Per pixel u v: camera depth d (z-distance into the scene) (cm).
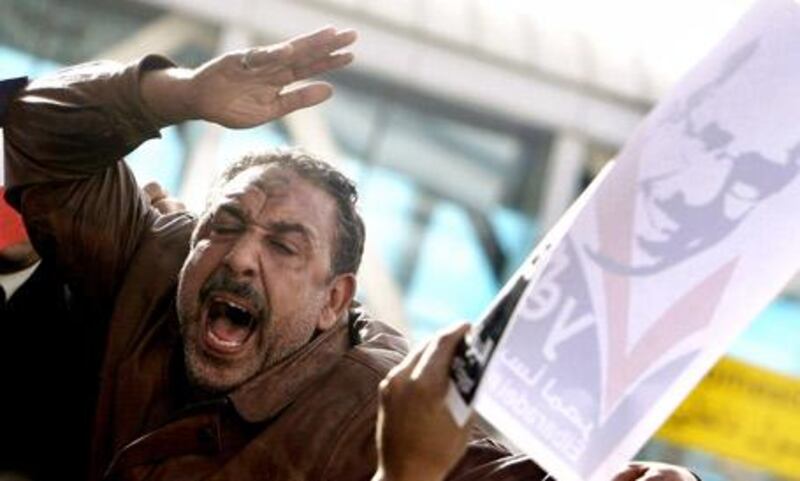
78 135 239
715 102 154
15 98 247
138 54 759
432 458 140
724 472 701
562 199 845
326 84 221
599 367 151
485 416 148
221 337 224
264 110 222
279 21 780
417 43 827
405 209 841
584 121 856
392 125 834
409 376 140
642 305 152
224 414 221
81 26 767
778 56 153
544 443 150
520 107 848
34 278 266
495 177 852
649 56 882
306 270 224
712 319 150
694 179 154
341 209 231
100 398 241
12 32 758
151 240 256
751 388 687
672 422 690
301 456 217
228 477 216
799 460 678
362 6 812
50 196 249
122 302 247
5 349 262
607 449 151
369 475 215
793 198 150
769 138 152
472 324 141
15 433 261
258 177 227
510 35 858
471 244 852
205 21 767
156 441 220
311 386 226
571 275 153
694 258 153
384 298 819
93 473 238
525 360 151
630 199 154
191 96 225
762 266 150
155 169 737
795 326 783
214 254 224
